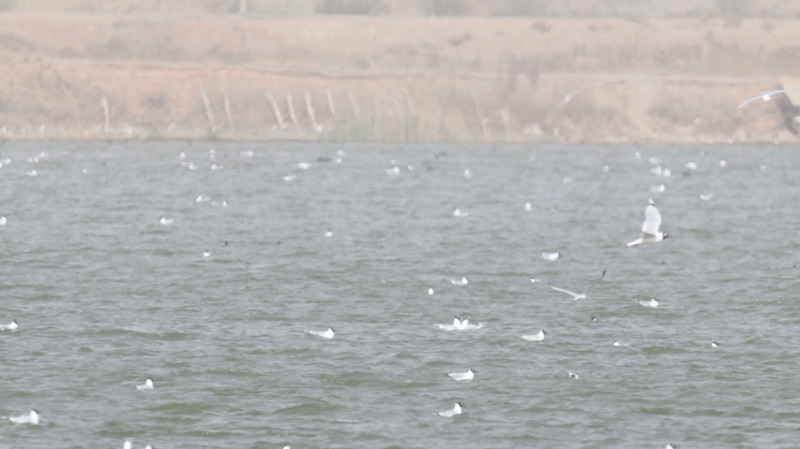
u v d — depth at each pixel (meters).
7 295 41.62
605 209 68.44
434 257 50.38
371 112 109.31
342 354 34.12
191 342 35.34
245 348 34.69
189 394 30.52
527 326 37.69
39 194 70.38
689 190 78.56
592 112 111.50
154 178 79.38
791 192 77.94
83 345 34.84
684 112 112.56
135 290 42.78
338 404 29.91
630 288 44.03
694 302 41.66
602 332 37.00
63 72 106.31
